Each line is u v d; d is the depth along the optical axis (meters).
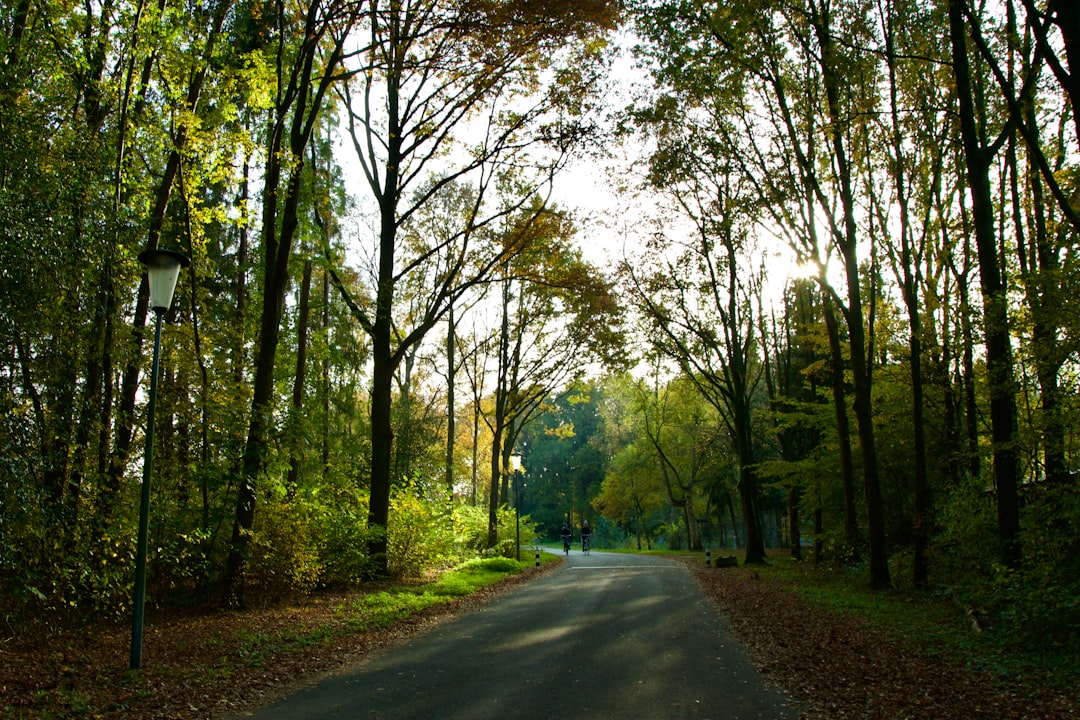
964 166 16.81
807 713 6.45
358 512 18.44
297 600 13.91
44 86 10.29
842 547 22.55
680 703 6.81
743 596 16.05
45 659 8.09
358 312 19.08
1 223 8.66
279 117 13.20
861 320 17.02
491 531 31.25
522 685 7.59
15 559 9.09
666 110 19.11
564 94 17.81
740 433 28.83
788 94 18.16
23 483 8.88
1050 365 11.52
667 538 64.00
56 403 9.83
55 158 9.84
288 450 14.00
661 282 27.88
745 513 28.62
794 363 33.22
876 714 6.39
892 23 15.47
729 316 28.64
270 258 13.38
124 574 10.83
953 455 16.08
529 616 13.11
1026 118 14.35
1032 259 15.34
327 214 19.80
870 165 17.95
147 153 13.26
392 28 15.77
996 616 10.43
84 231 10.25
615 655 9.21
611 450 71.06
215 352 15.73
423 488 23.05
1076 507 10.60
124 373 12.43
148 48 11.54
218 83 13.52
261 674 8.11
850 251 16.78
